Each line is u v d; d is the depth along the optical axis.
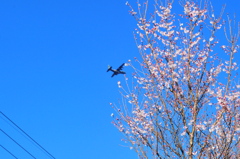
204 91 15.98
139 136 16.08
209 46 16.75
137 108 16.66
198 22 17.17
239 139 15.38
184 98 16.02
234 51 16.53
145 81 16.83
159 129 15.83
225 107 15.39
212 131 15.27
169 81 16.34
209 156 15.21
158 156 15.60
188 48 16.84
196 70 16.39
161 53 17.11
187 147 15.55
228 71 16.25
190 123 15.67
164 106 16.05
